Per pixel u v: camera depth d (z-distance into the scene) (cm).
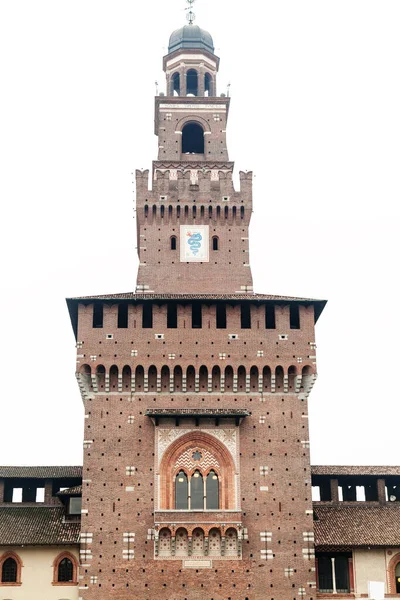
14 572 7369
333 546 7225
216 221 8256
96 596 6675
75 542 7288
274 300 7462
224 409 7212
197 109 9056
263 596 6725
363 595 7231
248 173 8425
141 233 8175
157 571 6744
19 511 7838
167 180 8331
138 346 7344
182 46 9481
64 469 8225
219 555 6800
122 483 6981
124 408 7212
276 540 6875
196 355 7344
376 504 7950
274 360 7350
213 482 7038
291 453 7131
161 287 7994
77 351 7300
